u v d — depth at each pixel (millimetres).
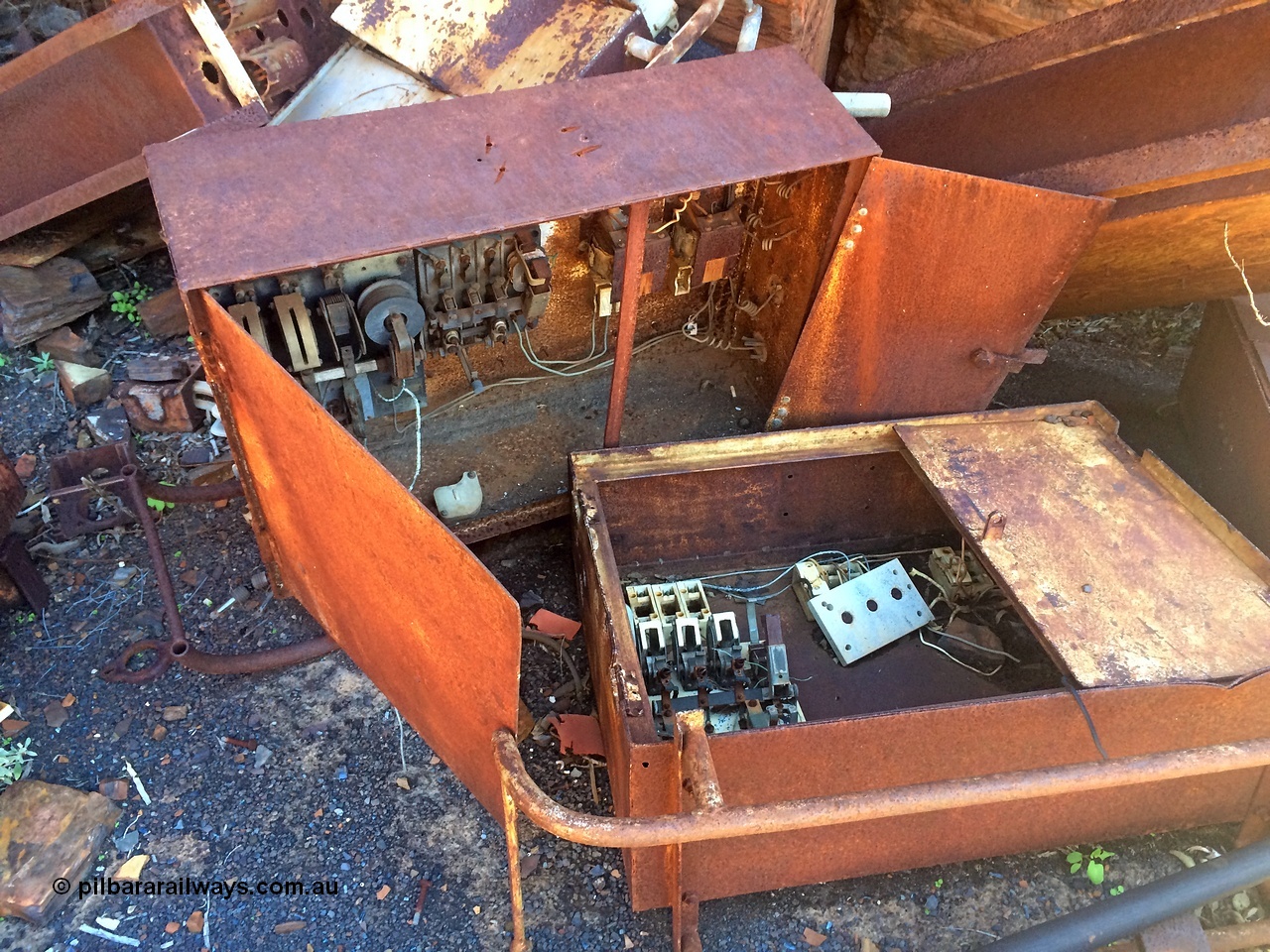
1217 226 1802
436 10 1913
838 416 2002
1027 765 1485
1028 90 1887
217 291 1503
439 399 2062
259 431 1445
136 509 1924
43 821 1581
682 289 1897
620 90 1603
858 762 1404
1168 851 1671
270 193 1396
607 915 1568
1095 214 1704
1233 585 1593
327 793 1679
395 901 1565
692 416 2111
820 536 1997
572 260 1938
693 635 1726
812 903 1598
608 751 1628
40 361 2293
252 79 2078
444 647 1293
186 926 1524
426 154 1474
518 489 1963
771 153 1544
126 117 2041
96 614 1891
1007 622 1902
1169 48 1676
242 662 1771
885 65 2719
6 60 2797
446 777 1705
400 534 1220
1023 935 1479
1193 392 2252
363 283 1613
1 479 1757
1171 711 1469
